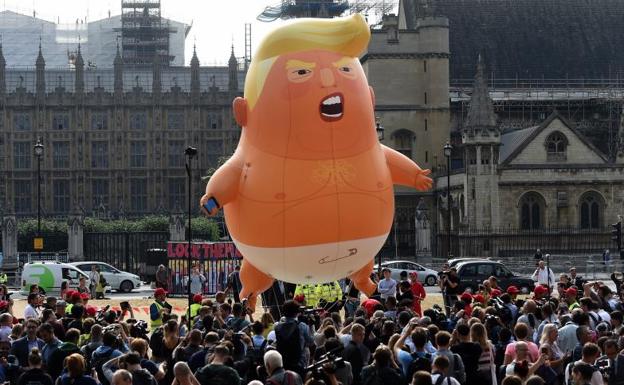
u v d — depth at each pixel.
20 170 153.12
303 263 28.88
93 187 154.50
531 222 109.69
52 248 121.75
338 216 28.38
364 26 29.34
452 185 115.81
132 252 105.50
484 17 139.00
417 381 17.62
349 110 28.73
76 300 31.88
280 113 28.69
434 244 121.81
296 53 29.06
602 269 90.88
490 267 70.88
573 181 109.31
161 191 155.00
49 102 154.00
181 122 155.75
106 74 162.88
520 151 109.81
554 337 23.64
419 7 128.00
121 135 154.75
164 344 25.00
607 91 131.62
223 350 20.50
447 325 28.64
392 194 30.19
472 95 109.69
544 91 131.50
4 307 32.28
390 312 30.61
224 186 29.22
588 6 142.12
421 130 125.88
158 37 187.38
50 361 22.92
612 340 22.33
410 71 125.81
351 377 22.12
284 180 28.47
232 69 157.12
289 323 23.16
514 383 17.80
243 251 30.08
